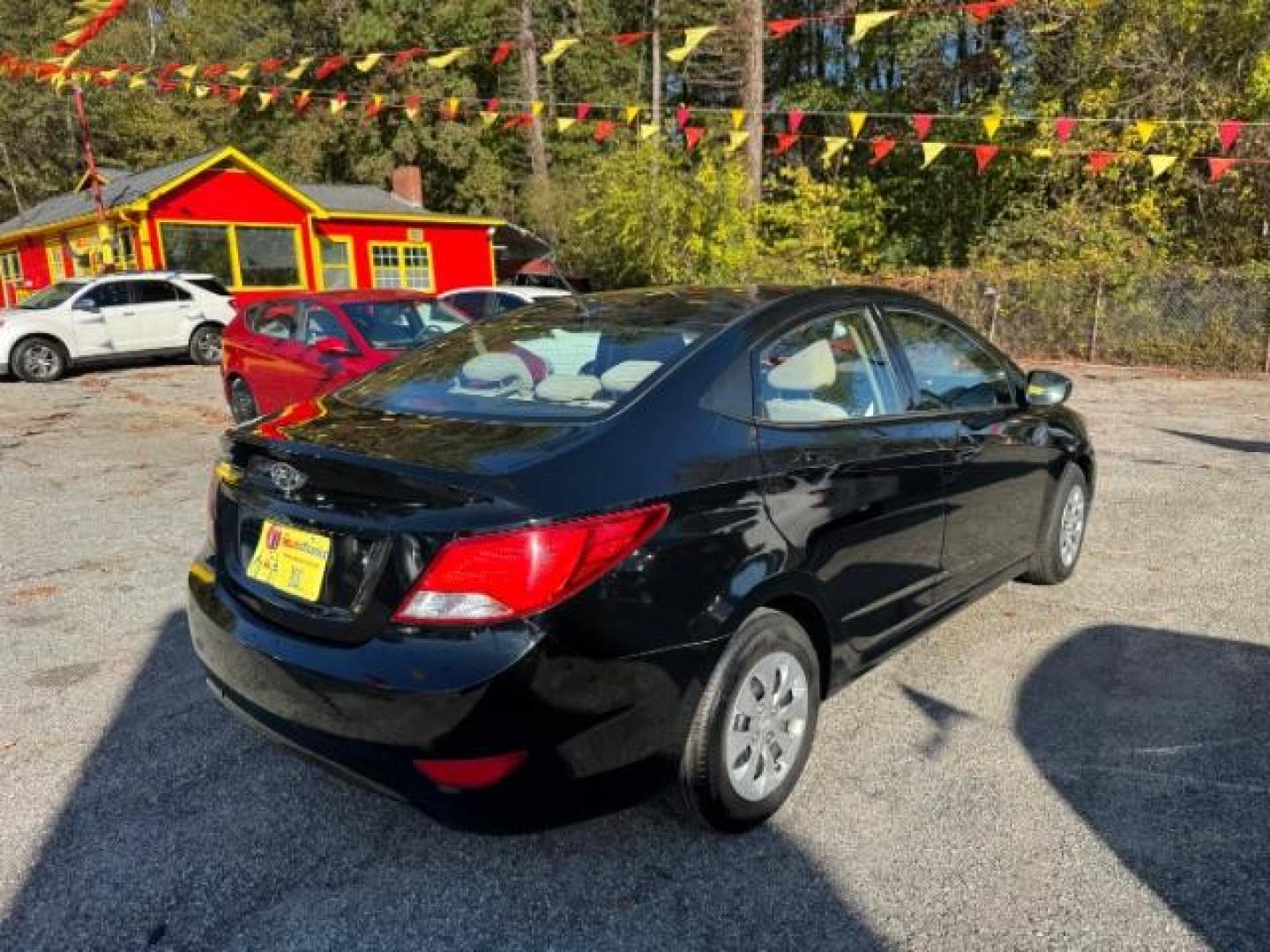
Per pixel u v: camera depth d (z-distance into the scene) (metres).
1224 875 2.52
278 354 8.09
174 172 20.56
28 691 3.67
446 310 8.52
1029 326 15.71
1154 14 17.55
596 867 2.58
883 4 26.16
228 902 2.46
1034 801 2.87
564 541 2.19
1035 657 3.90
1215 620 4.29
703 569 2.46
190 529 5.99
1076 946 2.27
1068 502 4.64
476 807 2.21
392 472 2.28
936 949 2.27
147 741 3.28
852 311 3.37
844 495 2.93
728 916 2.39
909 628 3.39
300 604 2.42
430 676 2.14
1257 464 7.49
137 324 15.28
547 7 36.00
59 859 2.63
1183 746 3.19
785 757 2.82
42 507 6.58
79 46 12.52
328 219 22.41
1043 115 18.91
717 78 32.81
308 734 2.36
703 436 2.62
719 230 20.69
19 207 38.06
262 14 33.47
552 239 30.53
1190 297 14.30
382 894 2.48
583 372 2.85
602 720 2.28
